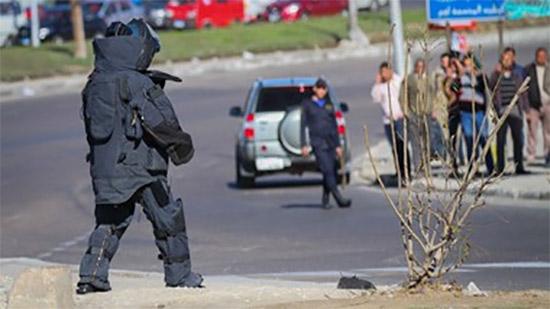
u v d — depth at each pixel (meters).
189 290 31.05
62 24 179.50
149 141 30.59
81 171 81.50
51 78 142.62
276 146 71.50
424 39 39.81
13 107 121.62
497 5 71.44
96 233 31.53
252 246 49.03
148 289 31.95
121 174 30.45
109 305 29.42
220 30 170.62
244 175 71.88
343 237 50.47
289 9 192.50
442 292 29.17
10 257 48.69
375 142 91.38
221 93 125.44
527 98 71.94
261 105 72.25
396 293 29.16
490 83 66.19
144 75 30.75
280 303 28.62
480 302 27.41
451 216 29.17
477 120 64.56
